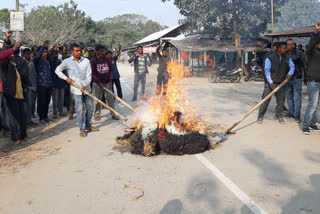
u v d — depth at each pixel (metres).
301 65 6.44
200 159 4.37
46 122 7.04
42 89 6.78
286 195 3.23
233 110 8.16
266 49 20.44
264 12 23.64
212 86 15.47
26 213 3.01
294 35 17.28
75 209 3.04
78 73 5.74
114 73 9.60
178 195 3.28
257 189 3.38
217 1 22.31
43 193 3.43
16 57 5.34
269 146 4.91
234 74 17.56
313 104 5.42
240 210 2.94
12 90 5.12
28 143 5.45
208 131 5.59
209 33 25.38
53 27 43.44
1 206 3.16
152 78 21.91
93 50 8.83
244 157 4.42
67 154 4.77
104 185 3.58
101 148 5.03
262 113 6.48
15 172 4.07
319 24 5.05
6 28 43.97
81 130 5.82
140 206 3.06
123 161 4.38
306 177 3.67
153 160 4.39
